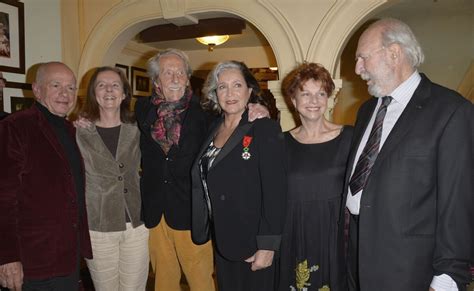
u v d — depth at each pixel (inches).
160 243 79.2
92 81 75.7
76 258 68.5
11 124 64.4
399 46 50.6
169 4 114.3
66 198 67.1
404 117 50.1
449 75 164.1
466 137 45.9
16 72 112.4
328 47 100.0
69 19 127.1
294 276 67.1
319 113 67.4
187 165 72.9
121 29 121.7
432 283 47.6
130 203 76.5
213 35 140.2
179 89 73.4
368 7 96.0
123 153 76.1
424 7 133.4
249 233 62.1
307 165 66.7
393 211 49.1
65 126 72.1
